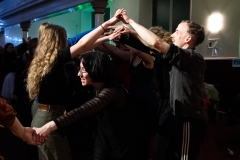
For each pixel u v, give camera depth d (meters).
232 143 4.18
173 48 1.61
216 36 6.05
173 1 7.06
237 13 5.64
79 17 11.62
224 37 5.91
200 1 6.25
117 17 1.85
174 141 1.87
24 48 4.04
